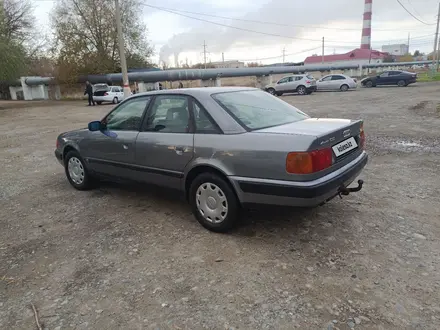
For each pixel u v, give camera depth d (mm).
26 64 30719
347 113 13523
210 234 3674
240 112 3639
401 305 2488
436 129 9320
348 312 2436
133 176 4383
